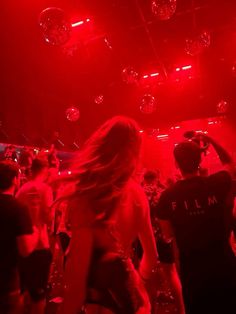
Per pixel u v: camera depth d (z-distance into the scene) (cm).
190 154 185
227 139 1287
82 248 99
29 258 266
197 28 805
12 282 178
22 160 366
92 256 101
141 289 114
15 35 725
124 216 118
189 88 1153
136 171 122
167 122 1203
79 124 1183
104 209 105
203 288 161
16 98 929
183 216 175
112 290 101
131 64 968
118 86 1106
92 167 110
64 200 107
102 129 121
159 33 823
